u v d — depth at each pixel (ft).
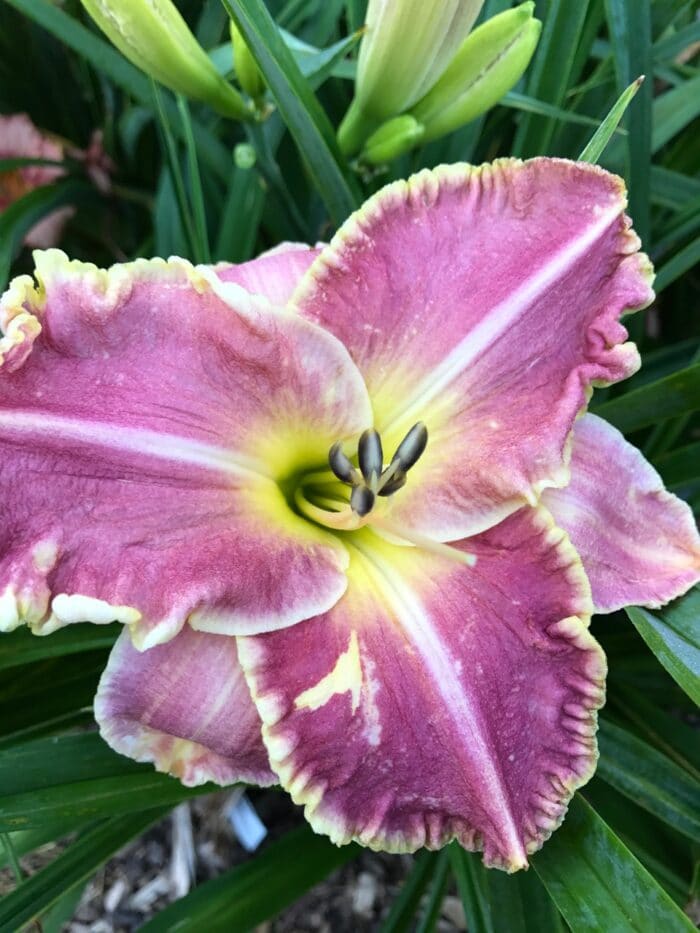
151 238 1.06
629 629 0.85
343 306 0.52
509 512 0.52
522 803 0.51
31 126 1.03
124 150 1.07
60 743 0.58
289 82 0.65
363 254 0.52
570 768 0.52
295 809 0.96
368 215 0.52
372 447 0.49
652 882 0.52
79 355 0.45
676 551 0.59
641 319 0.89
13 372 0.43
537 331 0.53
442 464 0.54
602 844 0.54
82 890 0.79
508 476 0.51
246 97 0.75
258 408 0.51
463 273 0.53
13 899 0.61
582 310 0.54
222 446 0.50
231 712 0.51
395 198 0.52
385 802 0.50
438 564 0.54
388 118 0.71
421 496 0.55
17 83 1.06
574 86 0.98
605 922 0.51
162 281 0.46
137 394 0.47
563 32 0.78
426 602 0.53
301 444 0.54
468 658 0.51
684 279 1.14
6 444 0.43
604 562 0.57
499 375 0.53
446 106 0.71
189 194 0.95
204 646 0.51
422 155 0.92
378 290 0.52
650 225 0.92
